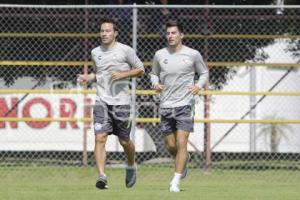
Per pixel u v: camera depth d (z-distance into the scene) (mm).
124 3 52156
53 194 30844
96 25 50812
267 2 52844
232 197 30297
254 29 51781
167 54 33000
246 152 55031
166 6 41750
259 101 52719
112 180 42688
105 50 32938
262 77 52781
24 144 52438
